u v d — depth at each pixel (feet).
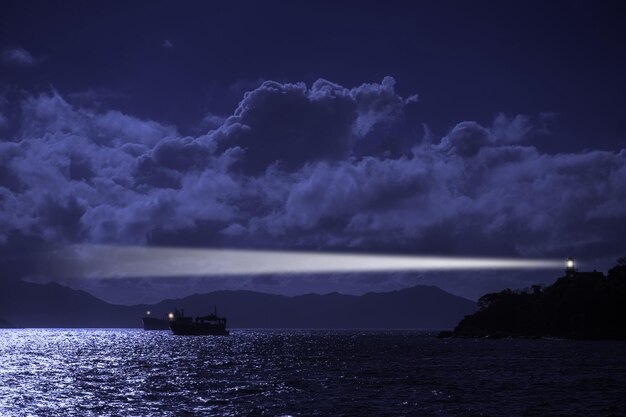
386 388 366.84
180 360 625.41
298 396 331.77
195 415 272.31
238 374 461.78
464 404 302.25
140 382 403.54
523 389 358.64
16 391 353.10
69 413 277.44
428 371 478.59
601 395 331.57
